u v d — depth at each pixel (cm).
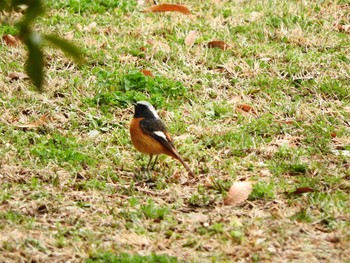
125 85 1469
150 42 1648
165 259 866
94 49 1611
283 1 1880
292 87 1513
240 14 1808
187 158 1234
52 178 1134
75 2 1803
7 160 1182
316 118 1391
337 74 1562
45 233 960
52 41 574
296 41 1702
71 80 1484
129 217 1014
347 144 1296
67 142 1264
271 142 1298
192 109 1411
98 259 878
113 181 1153
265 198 1082
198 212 1048
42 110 1383
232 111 1409
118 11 1805
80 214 1023
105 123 1357
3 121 1337
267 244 934
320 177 1156
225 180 1149
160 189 1130
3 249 903
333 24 1789
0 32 1631
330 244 942
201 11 1827
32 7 569
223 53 1617
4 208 1030
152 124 1167
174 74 1533
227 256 903
